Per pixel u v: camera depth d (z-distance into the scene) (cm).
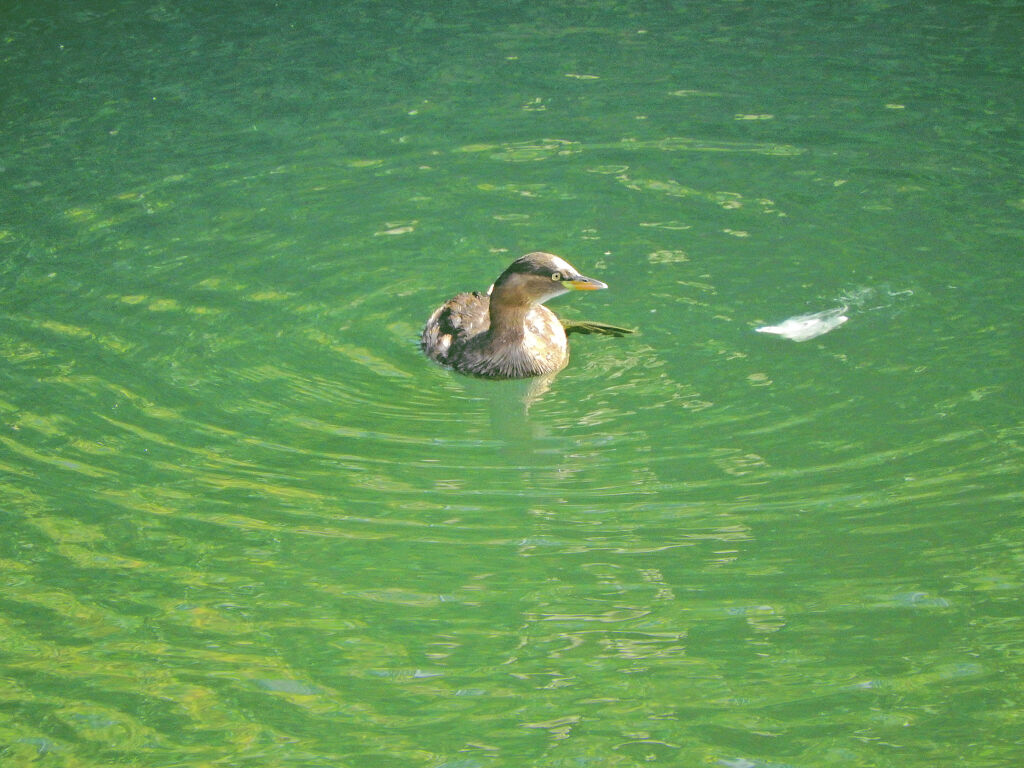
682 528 995
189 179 1605
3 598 928
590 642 878
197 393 1193
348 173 1622
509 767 773
